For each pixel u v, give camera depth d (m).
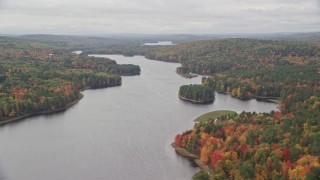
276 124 179.12
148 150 180.00
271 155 140.12
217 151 154.50
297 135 156.88
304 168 125.94
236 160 146.12
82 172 155.88
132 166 161.75
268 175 132.00
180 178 150.12
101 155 174.25
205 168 158.00
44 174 154.25
